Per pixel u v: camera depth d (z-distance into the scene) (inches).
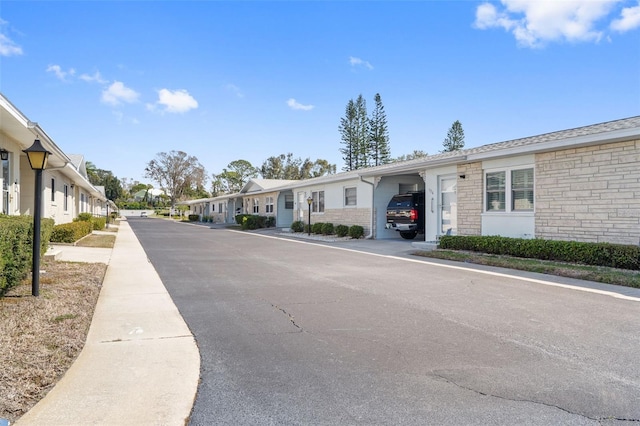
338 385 122.3
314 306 221.1
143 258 436.5
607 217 354.0
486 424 99.5
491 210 466.9
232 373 131.4
